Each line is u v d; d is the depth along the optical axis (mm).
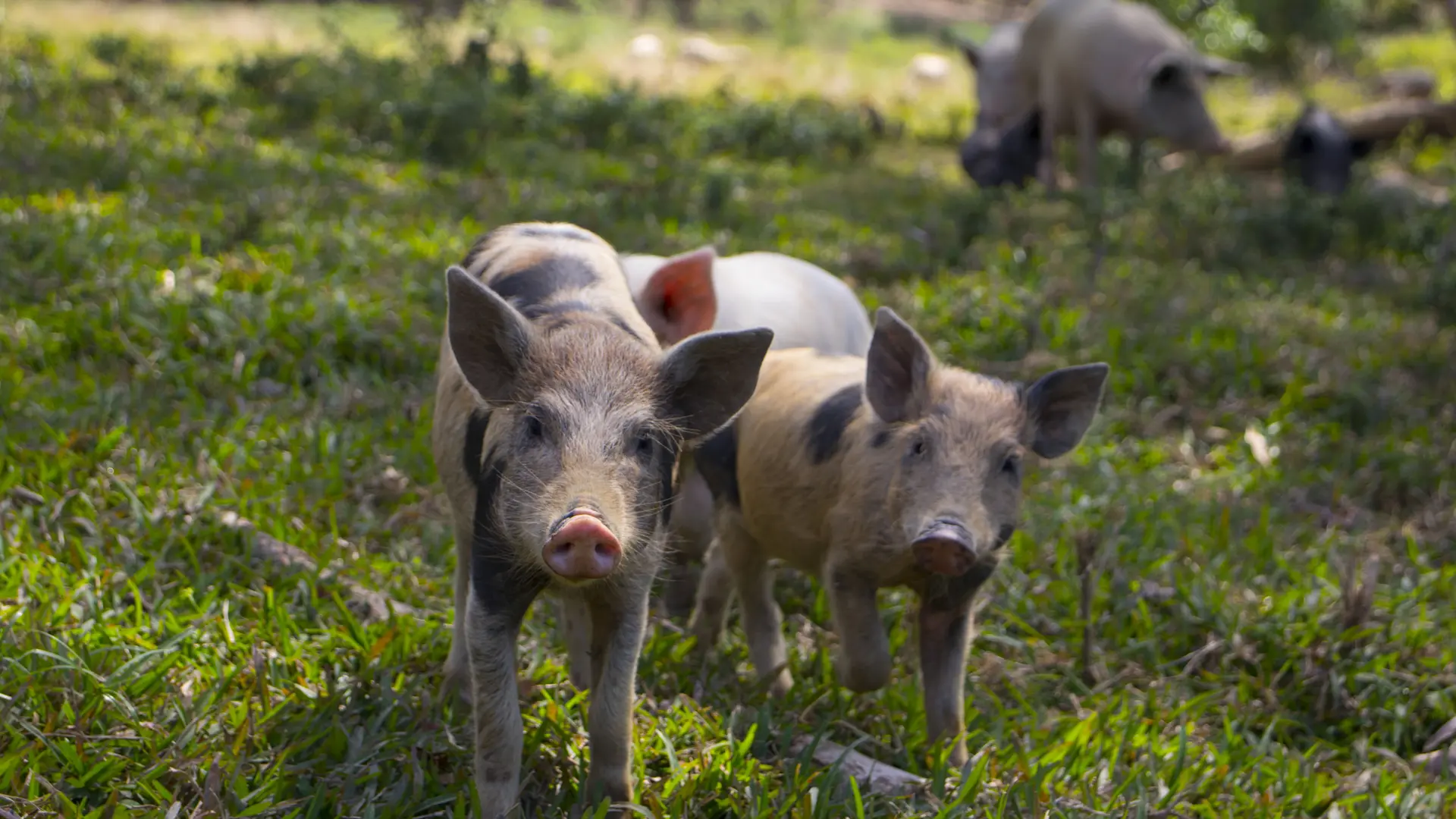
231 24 25078
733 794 4309
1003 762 4820
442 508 6160
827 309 6672
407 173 12281
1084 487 7367
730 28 36156
